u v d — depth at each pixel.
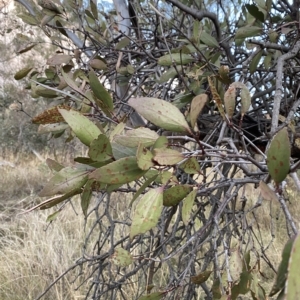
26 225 3.08
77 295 2.01
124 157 0.45
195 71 0.97
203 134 1.16
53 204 0.51
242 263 0.58
